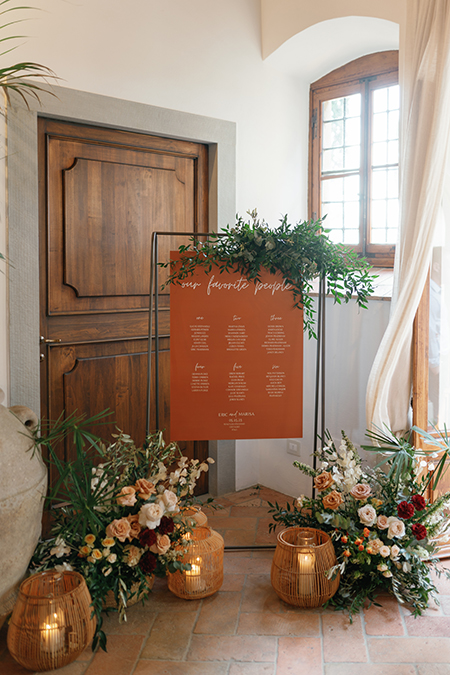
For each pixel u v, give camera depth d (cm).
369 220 369
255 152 365
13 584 219
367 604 251
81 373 314
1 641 229
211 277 283
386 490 271
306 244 278
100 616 221
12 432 225
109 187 315
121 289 326
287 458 370
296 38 339
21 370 281
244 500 364
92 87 293
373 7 302
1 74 224
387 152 356
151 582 259
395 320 273
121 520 233
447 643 224
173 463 361
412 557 255
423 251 266
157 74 316
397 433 291
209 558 252
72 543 243
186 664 213
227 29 343
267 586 265
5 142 267
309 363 352
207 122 338
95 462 321
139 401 340
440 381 290
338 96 377
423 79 259
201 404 287
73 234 304
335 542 265
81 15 286
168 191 339
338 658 216
